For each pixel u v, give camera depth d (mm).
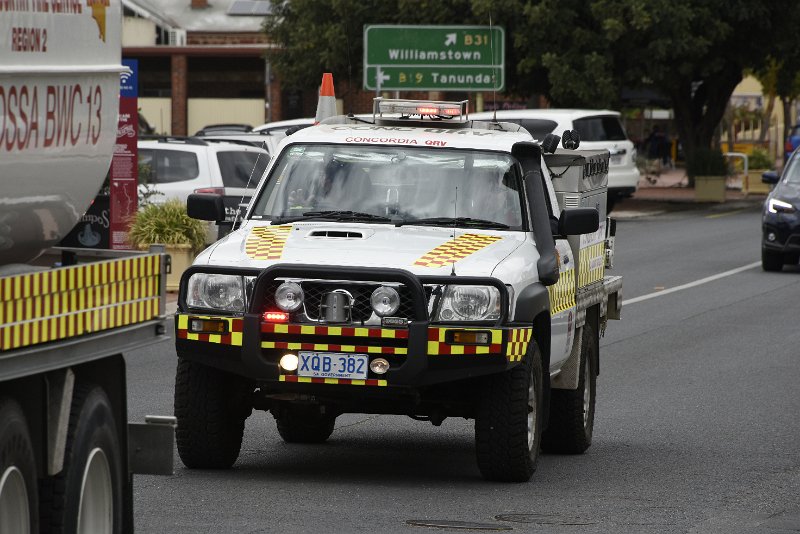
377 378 25734
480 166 29422
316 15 122750
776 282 68812
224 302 26281
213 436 27375
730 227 101312
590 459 30844
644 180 157750
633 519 24656
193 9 195250
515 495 26484
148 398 36500
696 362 45719
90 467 18078
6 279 15352
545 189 30172
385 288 25625
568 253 30188
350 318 25797
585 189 32188
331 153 29781
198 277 26516
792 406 37938
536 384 27422
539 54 111250
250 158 67875
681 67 115188
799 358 46562
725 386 41125
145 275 18734
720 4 113812
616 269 74625
